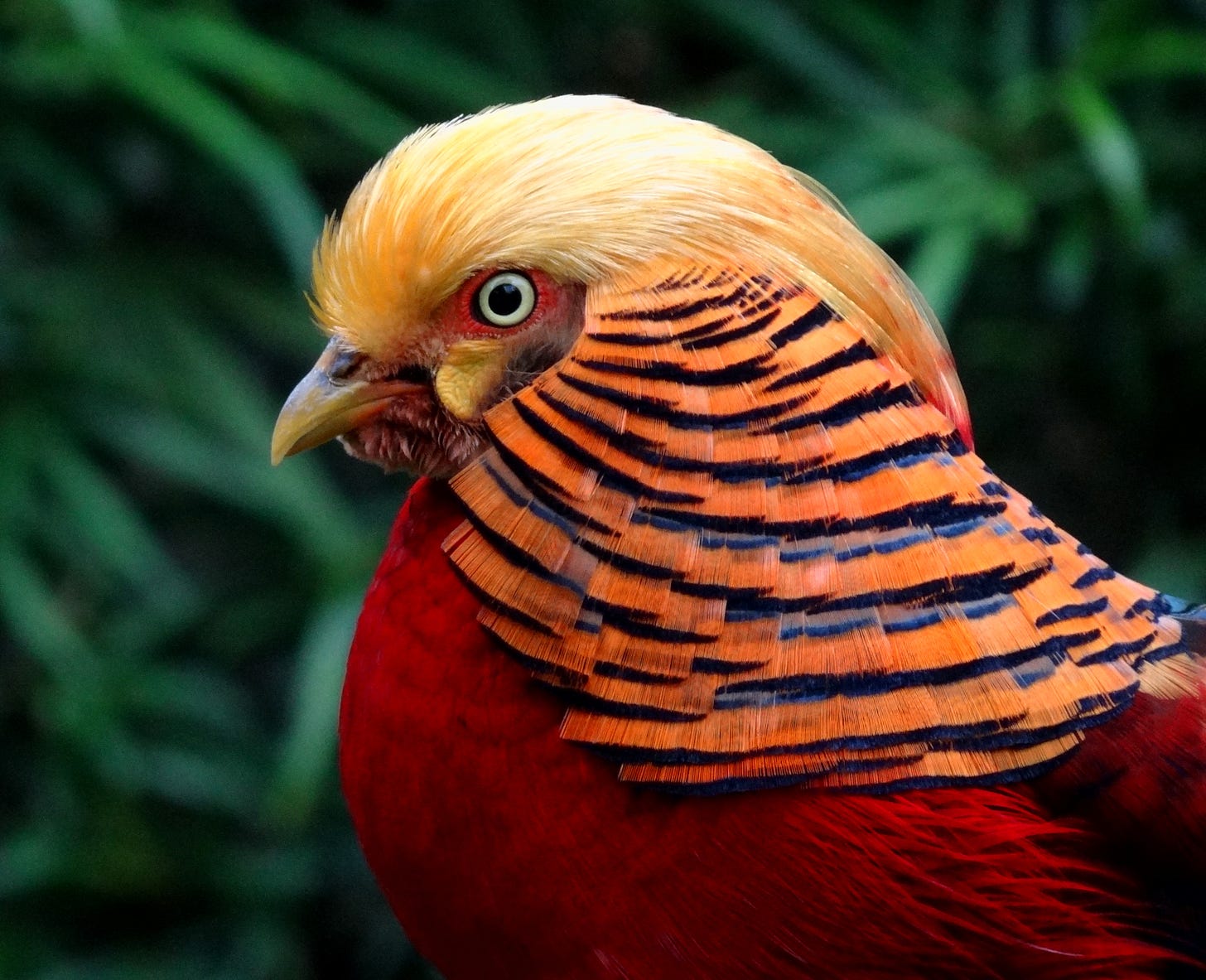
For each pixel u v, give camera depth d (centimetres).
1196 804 195
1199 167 319
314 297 198
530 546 194
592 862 195
